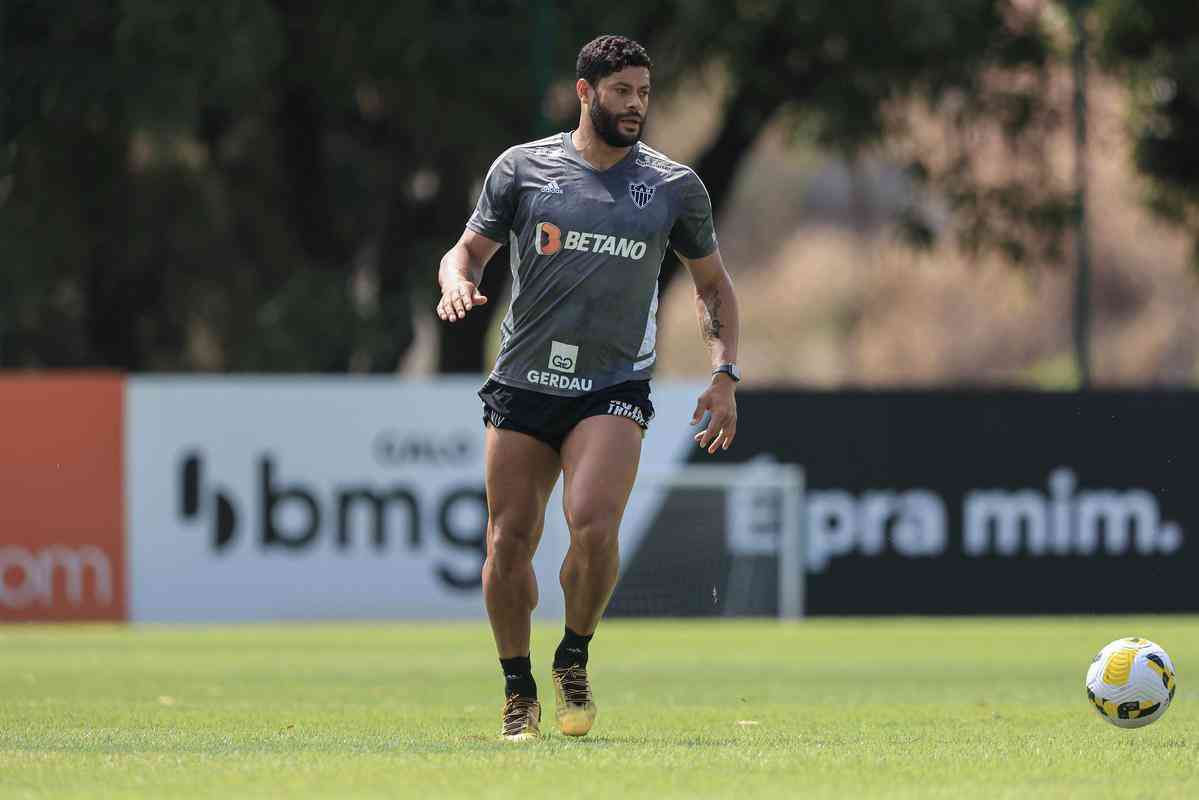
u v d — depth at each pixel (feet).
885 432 212.84
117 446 204.33
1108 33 290.97
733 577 211.41
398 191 303.68
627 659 158.71
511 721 79.41
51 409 203.21
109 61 264.52
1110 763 70.08
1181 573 214.28
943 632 198.59
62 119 270.87
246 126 311.06
